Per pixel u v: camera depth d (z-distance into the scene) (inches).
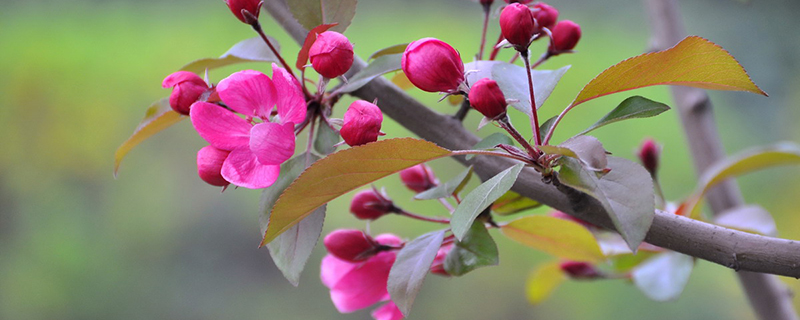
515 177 40.8
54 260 114.5
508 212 43.7
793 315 48.6
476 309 108.4
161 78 119.9
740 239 41.1
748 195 110.0
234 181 41.1
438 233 42.4
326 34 41.8
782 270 40.8
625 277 48.9
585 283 105.6
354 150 40.6
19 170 118.2
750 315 100.7
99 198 118.9
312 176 40.8
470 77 42.4
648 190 40.2
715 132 51.3
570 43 43.6
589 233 44.6
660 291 48.1
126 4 124.0
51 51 119.4
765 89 120.3
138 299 115.6
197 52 120.3
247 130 41.3
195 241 118.6
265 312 115.8
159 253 116.8
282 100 41.4
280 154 41.0
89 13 123.9
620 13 123.1
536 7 43.9
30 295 113.5
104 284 114.8
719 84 41.3
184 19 124.0
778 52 121.3
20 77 118.6
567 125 103.3
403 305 41.8
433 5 119.5
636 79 41.3
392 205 44.4
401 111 42.8
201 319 117.0
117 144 120.0
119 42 122.0
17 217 117.4
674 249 41.4
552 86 42.1
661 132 106.1
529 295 50.9
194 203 119.1
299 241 41.6
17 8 122.7
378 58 42.8
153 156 119.9
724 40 123.6
